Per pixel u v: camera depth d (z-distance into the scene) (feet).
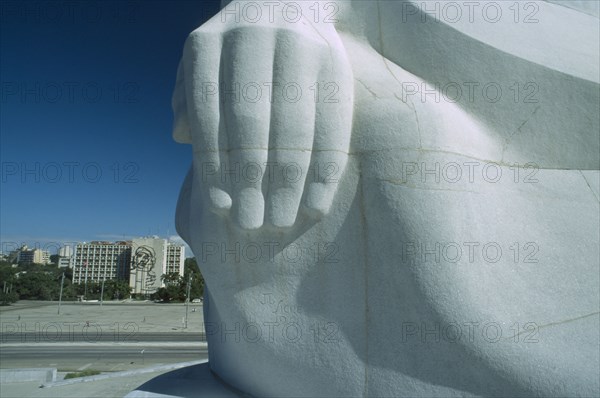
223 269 11.37
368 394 10.52
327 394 10.82
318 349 10.84
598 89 11.98
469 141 11.13
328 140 10.53
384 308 10.46
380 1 12.51
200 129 10.44
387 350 10.42
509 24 12.48
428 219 10.18
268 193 10.46
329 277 10.83
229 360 12.81
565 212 11.41
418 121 10.64
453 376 10.16
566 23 13.30
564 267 10.89
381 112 10.82
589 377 10.07
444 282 10.05
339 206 10.82
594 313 10.69
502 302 10.23
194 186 12.64
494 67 11.89
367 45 12.59
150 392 13.00
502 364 9.97
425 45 11.99
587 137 11.98
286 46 10.28
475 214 10.50
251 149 10.19
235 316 11.39
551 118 11.91
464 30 11.92
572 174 11.88
